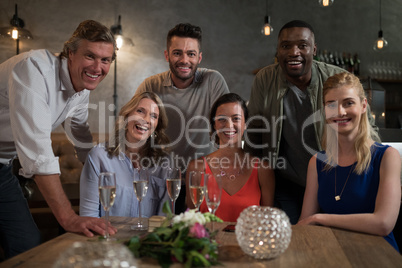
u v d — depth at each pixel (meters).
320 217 1.48
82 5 5.01
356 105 1.69
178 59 2.44
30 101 1.64
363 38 5.80
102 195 1.28
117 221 1.56
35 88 1.67
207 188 1.28
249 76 5.46
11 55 4.82
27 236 1.97
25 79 1.67
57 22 4.95
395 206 1.47
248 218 1.07
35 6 4.90
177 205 2.55
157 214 1.93
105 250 0.82
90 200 1.90
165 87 2.64
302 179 2.38
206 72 2.65
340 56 5.70
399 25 5.89
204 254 1.00
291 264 1.04
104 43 1.78
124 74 5.09
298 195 2.44
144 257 1.08
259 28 5.50
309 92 2.36
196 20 5.32
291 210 2.41
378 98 3.50
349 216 1.44
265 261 1.06
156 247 1.06
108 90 5.04
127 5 5.12
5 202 1.92
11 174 2.00
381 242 1.26
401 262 1.06
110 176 1.29
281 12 5.57
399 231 1.92
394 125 5.58
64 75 1.85
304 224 1.51
